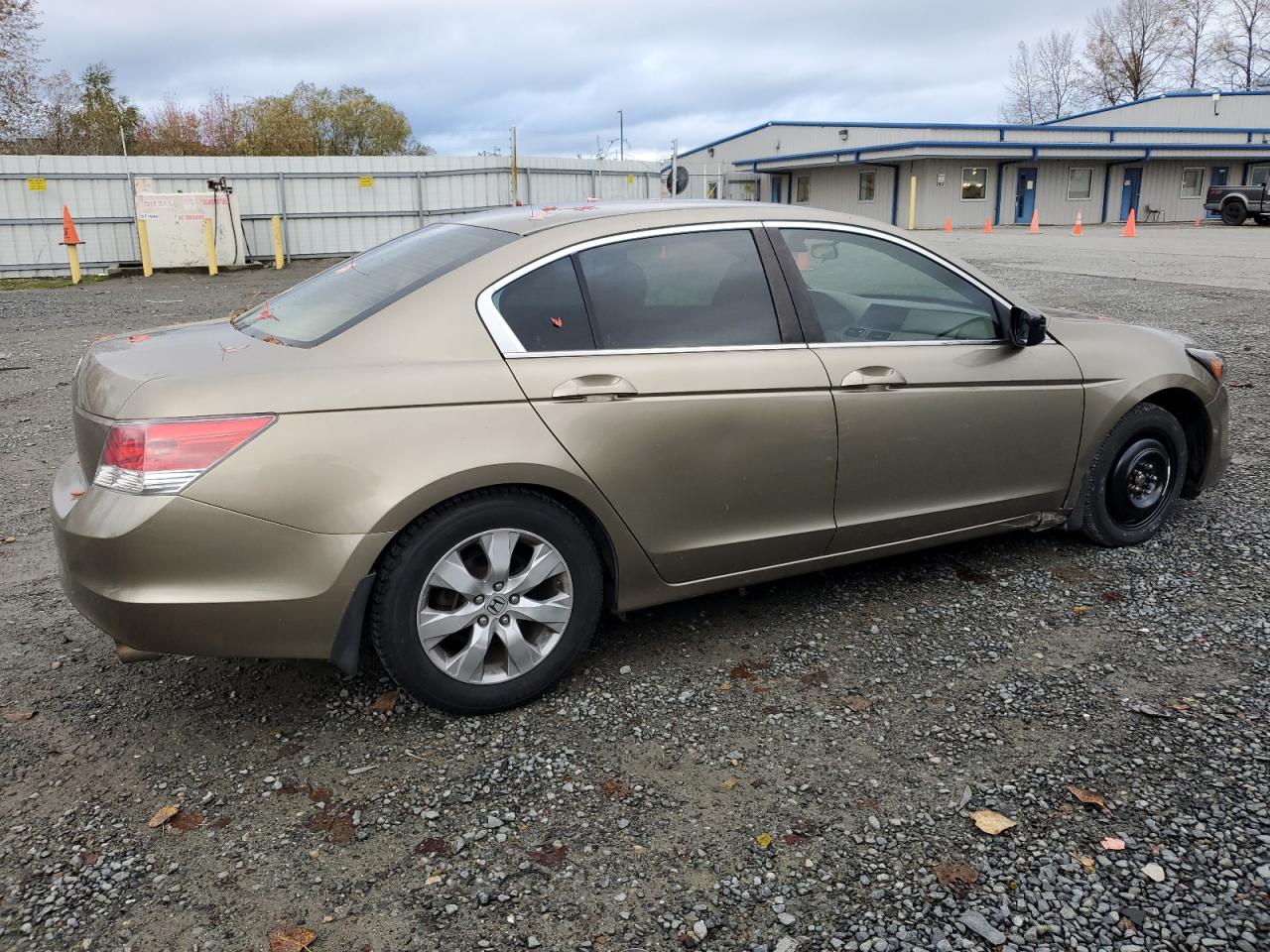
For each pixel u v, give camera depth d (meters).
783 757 2.88
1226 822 2.53
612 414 3.11
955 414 3.79
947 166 37.34
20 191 22.17
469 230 3.48
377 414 2.82
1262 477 5.48
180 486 2.64
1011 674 3.34
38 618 3.90
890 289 3.76
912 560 4.39
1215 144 41.03
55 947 2.17
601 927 2.23
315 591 2.76
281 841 2.53
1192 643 3.54
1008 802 2.64
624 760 2.88
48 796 2.73
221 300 15.99
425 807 2.67
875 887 2.34
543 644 3.17
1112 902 2.27
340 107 63.12
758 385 3.35
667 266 3.36
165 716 3.15
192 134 53.12
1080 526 4.36
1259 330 9.89
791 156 41.53
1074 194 39.81
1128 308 11.52
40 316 13.88
